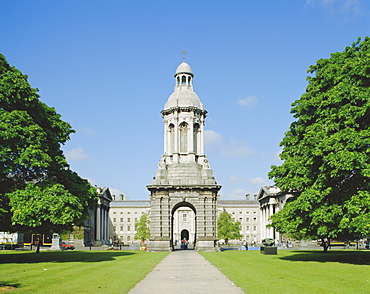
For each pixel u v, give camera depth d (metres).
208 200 70.75
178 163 73.62
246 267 35.28
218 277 27.98
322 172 37.84
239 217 180.50
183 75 79.31
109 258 48.59
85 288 22.64
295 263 38.84
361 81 38.28
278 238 132.88
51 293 20.81
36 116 45.28
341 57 42.34
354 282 24.95
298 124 43.75
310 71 45.19
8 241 100.19
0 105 41.84
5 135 38.84
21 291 21.48
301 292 21.19
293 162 41.34
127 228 176.38
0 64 42.78
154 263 40.41
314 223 38.44
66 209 41.47
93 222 129.75
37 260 45.12
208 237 69.31
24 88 42.34
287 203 43.88
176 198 70.69
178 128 75.75
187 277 28.08
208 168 73.69
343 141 36.41
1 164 39.72
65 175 48.38
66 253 61.19
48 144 46.66
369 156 35.22
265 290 21.91
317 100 40.56
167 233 69.69
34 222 40.47
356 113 36.56
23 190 41.59
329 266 35.19
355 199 34.66
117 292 21.20
